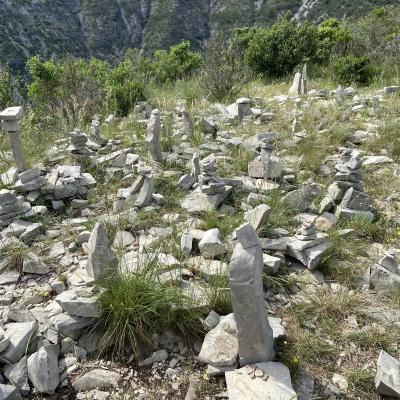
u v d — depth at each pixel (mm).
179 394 3035
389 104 8961
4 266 4246
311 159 6438
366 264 4254
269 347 3049
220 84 10805
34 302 3811
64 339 3375
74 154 6301
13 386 2895
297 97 10125
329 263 4176
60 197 5512
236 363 3102
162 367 3229
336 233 4555
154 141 6328
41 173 6156
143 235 4695
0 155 7133
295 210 5113
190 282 3832
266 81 14328
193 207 5172
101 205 5449
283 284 3982
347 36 16281
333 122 8039
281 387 2836
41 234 4836
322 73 14227
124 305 3301
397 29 17391
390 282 3867
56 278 4078
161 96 11109
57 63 12227
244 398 2799
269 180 5816
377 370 3021
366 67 12594
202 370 3189
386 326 3525
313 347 3287
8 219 4957
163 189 5734
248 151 6660
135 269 3801
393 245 4570
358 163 4922
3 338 3139
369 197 5012
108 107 10000
